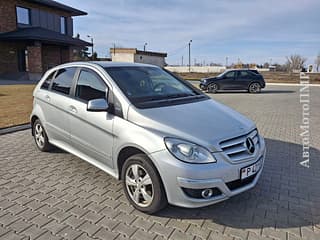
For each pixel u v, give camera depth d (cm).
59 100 441
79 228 295
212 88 1842
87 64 421
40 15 2650
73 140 421
